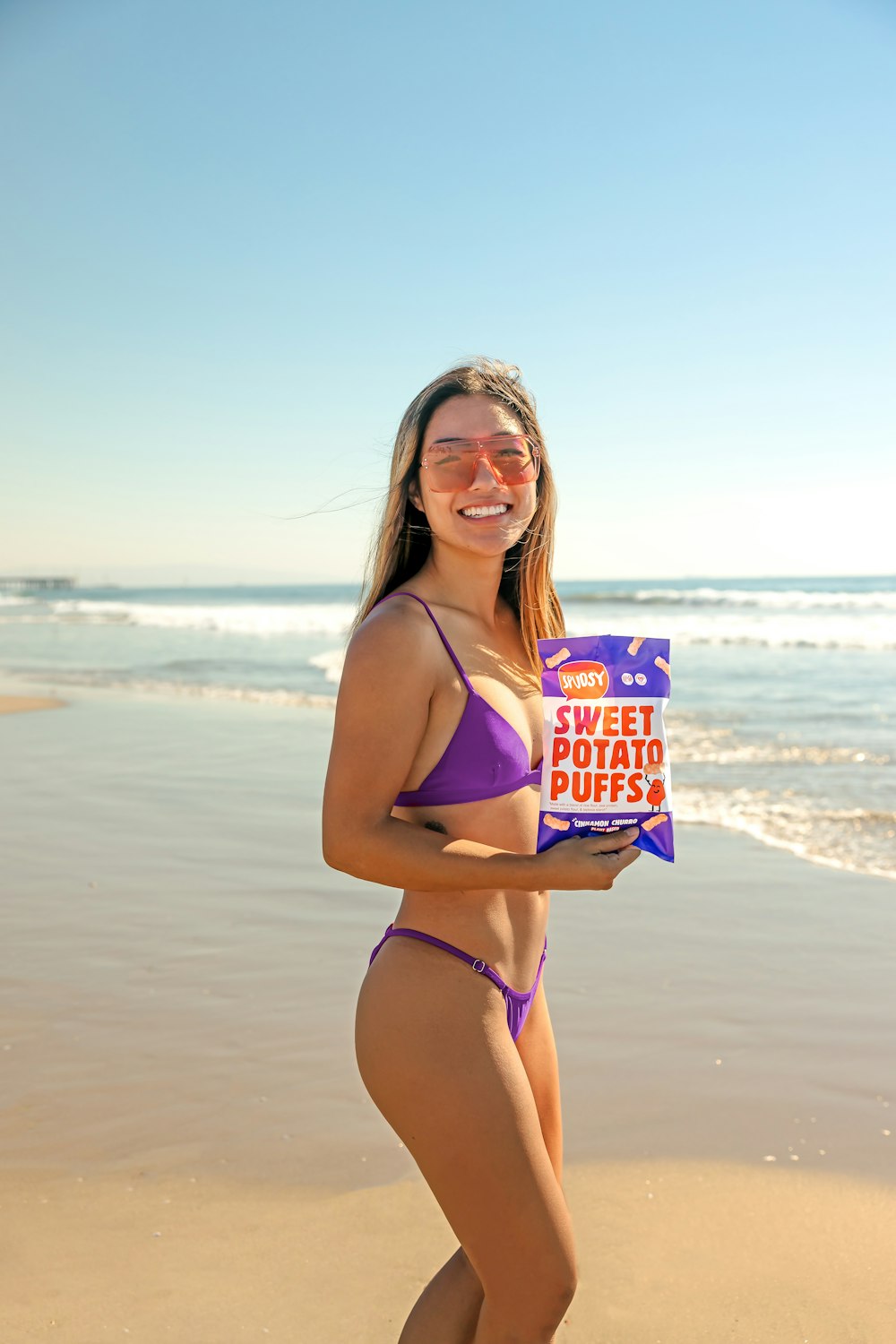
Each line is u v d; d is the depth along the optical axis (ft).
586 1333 7.66
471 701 6.38
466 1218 5.91
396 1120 6.08
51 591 349.20
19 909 17.30
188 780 27.68
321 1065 11.79
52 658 69.46
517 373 7.48
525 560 7.62
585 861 5.83
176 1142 10.21
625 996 13.73
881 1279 8.18
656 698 5.99
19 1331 7.57
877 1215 8.99
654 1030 12.73
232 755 31.22
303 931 16.19
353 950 15.39
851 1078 11.41
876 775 26.76
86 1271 8.27
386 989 6.14
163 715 40.19
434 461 6.82
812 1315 7.80
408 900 6.47
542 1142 6.08
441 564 7.07
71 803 25.05
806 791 25.22
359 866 5.98
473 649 6.72
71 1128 10.48
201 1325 7.65
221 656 68.39
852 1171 9.64
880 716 36.27
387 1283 8.11
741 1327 7.70
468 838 6.39
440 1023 5.98
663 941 15.76
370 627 6.16
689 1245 8.66
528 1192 5.84
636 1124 10.58
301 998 13.65
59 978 14.39
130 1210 9.08
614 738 5.95
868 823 22.15
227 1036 12.57
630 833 5.94
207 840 21.52
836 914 16.80
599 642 5.99
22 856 20.45
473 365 7.30
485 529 6.81
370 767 5.96
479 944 6.24
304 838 21.59
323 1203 9.19
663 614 105.40
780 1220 8.96
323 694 47.14
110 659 67.87
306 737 34.68
